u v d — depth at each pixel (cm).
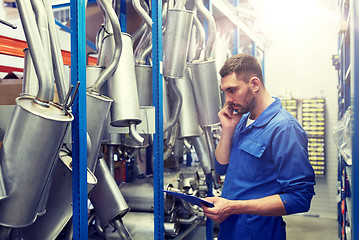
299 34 564
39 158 105
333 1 543
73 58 126
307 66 560
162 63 189
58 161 129
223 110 184
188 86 218
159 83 183
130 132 159
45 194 116
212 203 132
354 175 69
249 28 440
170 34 190
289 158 138
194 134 217
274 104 151
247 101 151
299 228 473
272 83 583
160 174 182
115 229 168
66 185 129
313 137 525
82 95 126
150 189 193
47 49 114
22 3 107
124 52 160
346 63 240
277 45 578
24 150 104
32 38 108
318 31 552
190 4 214
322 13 549
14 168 105
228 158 184
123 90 155
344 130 184
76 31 126
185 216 214
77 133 125
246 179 153
